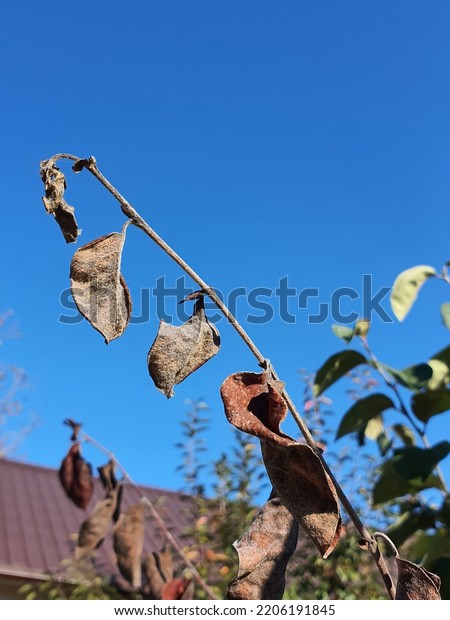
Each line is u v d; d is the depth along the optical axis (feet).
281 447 0.95
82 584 4.59
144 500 3.30
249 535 1.19
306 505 0.95
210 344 1.06
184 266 1.06
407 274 2.63
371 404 2.54
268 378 1.00
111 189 1.06
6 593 5.31
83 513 7.37
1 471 8.34
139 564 3.20
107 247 1.04
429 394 2.48
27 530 6.57
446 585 1.93
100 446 3.16
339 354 2.56
